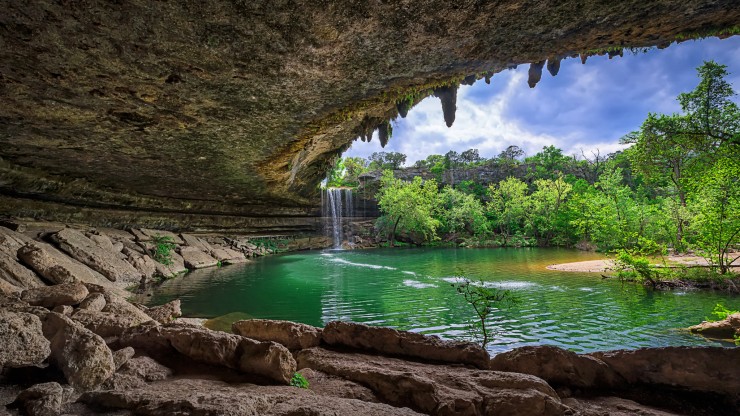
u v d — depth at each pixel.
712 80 11.33
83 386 3.44
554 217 38.44
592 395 3.77
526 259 23.78
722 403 3.48
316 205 36.62
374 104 9.70
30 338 3.42
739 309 9.27
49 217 15.62
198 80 7.28
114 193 18.03
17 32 5.38
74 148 11.48
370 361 4.48
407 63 7.19
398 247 38.12
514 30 6.04
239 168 16.20
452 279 15.74
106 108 8.45
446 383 3.67
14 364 3.28
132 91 7.62
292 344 5.35
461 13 5.44
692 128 11.27
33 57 6.13
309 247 35.38
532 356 4.06
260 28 5.56
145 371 3.94
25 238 12.62
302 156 17.42
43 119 8.97
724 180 11.92
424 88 8.87
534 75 7.94
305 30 5.70
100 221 18.38
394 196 38.69
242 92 8.03
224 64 6.67
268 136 11.59
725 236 12.59
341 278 16.66
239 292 13.30
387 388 3.66
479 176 54.53
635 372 3.83
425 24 5.71
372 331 4.96
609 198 27.03
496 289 12.87
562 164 56.47
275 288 14.12
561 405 3.22
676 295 11.30
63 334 3.84
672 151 14.24
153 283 15.32
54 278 10.21
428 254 29.23
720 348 3.59
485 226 41.44
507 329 8.16
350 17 5.41
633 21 5.84
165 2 4.82
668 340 7.20
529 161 62.47
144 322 5.77
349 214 41.66
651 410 3.32
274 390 3.54
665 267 13.25
